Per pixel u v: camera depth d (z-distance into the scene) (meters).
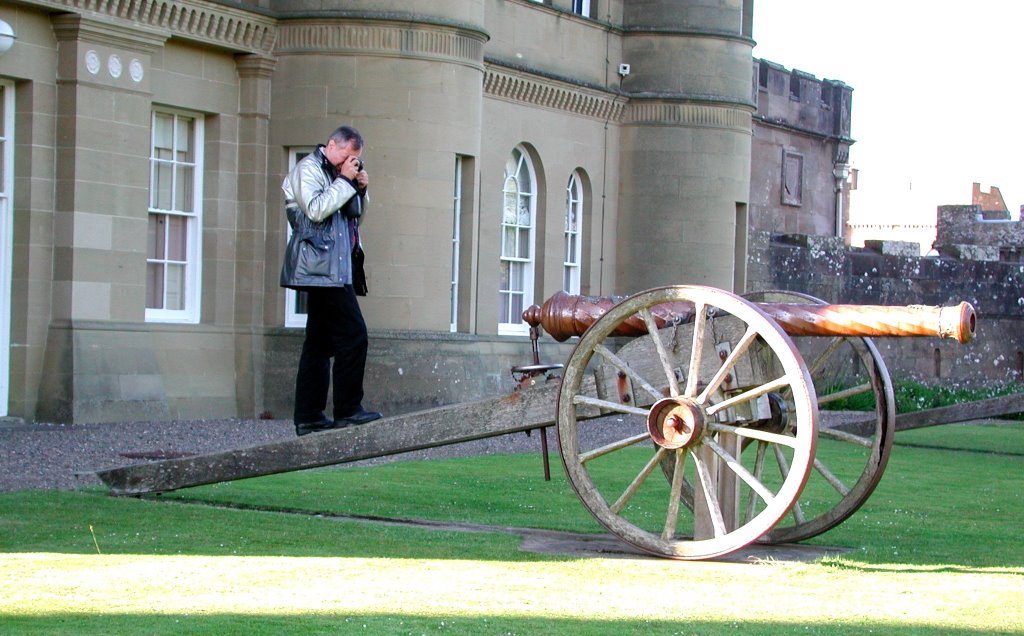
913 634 6.80
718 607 7.36
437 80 21.02
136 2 18.61
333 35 20.66
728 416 8.87
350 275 10.09
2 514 9.97
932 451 18.67
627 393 8.95
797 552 9.39
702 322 8.47
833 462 16.16
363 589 7.63
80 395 18.03
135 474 10.96
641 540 8.71
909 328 8.41
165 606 7.09
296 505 11.05
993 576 8.55
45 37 17.91
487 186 25.03
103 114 18.42
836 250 34.72
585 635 6.61
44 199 18.00
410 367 20.91
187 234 20.52
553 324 9.41
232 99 20.75
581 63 27.12
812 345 31.23
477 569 8.32
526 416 9.36
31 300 17.92
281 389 20.86
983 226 44.78
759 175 34.69
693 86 28.22
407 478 13.14
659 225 28.19
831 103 37.72
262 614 6.93
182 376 20.00
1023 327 39.44
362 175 9.97
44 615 6.82
